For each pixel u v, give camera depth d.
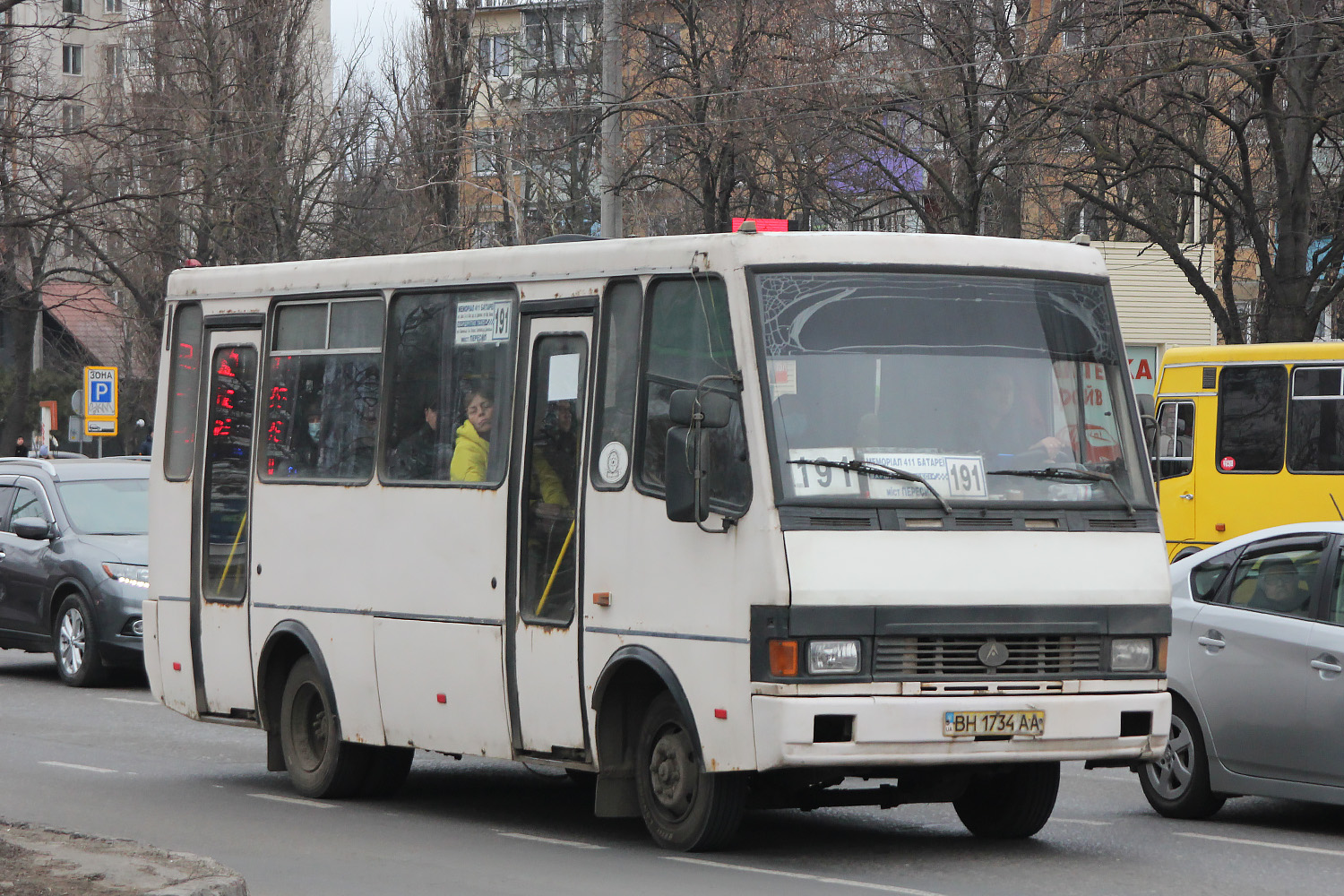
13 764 16.77
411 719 13.66
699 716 11.15
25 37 25.33
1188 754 13.44
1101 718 11.15
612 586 11.90
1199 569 13.71
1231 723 13.11
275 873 11.12
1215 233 45.91
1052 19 39.00
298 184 52.97
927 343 11.46
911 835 12.74
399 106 55.53
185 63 51.47
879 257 11.53
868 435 11.12
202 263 50.06
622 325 12.18
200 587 15.91
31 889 9.09
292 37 53.62
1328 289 36.84
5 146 24.61
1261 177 44.06
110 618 23.06
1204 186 39.06
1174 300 54.59
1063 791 15.19
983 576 10.98
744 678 10.78
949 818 13.75
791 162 42.75
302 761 14.92
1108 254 54.50
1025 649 11.08
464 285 13.56
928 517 11.02
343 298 14.72
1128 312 54.44
